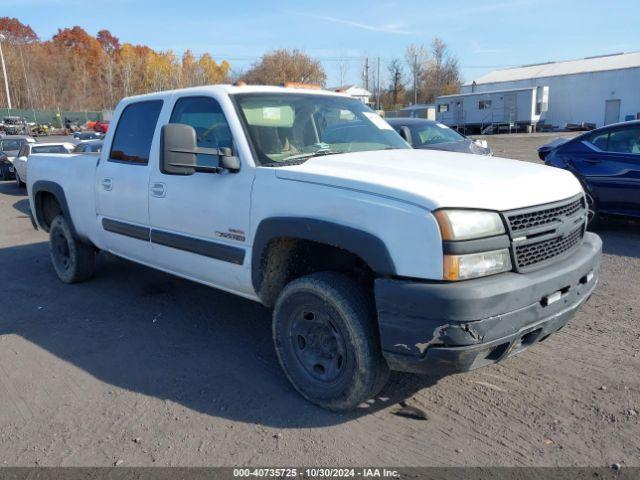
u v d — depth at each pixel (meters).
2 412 3.51
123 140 4.96
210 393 3.67
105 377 3.94
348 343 3.16
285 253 3.66
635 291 5.46
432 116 54.59
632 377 3.71
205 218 3.98
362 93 62.97
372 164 3.52
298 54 67.38
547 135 39.88
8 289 6.15
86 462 2.96
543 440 3.05
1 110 64.75
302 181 3.35
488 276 2.88
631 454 2.90
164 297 5.67
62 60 96.94
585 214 3.69
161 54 93.31
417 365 2.91
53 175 5.95
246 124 3.85
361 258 3.21
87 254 6.02
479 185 3.04
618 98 48.19
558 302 3.15
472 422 3.25
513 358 4.04
